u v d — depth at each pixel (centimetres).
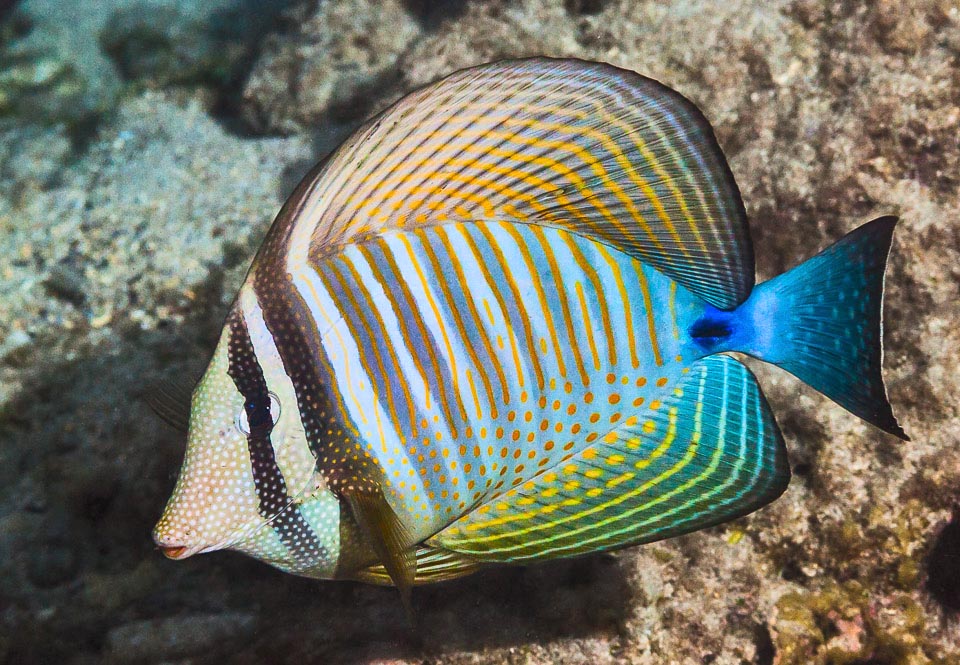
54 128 149
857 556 73
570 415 57
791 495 74
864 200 78
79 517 82
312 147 124
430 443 56
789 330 57
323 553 57
